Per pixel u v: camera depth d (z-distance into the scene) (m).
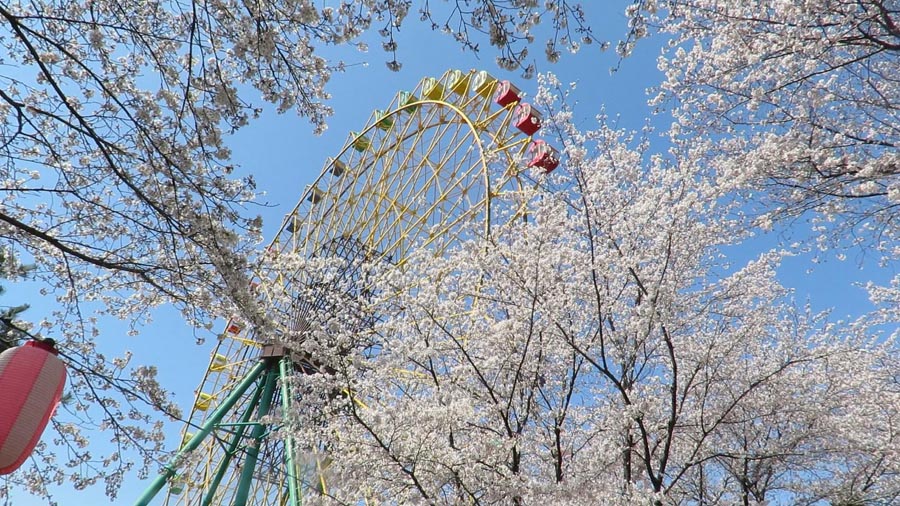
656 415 9.23
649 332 8.65
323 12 5.19
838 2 5.63
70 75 5.88
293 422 9.80
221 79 5.25
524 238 9.31
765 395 9.38
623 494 7.63
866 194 6.14
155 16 5.55
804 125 6.78
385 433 8.37
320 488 9.82
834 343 10.26
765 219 7.00
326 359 9.27
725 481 10.16
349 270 11.68
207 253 5.71
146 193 5.92
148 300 7.32
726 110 7.23
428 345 9.29
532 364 9.40
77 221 6.61
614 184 9.22
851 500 8.73
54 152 5.70
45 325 7.21
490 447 8.88
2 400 4.18
